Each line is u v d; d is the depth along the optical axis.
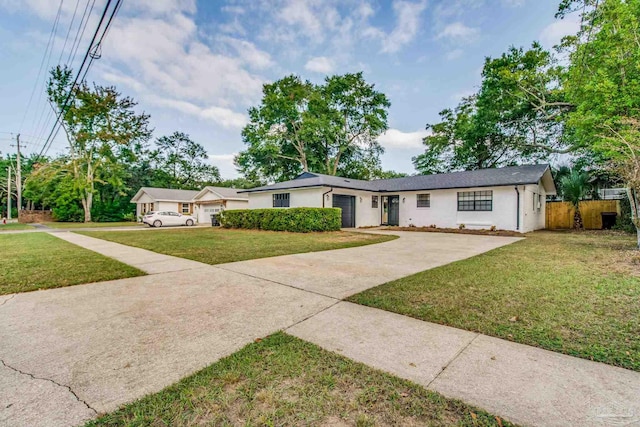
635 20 8.91
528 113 19.20
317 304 3.66
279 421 1.66
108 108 26.30
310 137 28.14
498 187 13.81
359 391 1.92
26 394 1.91
